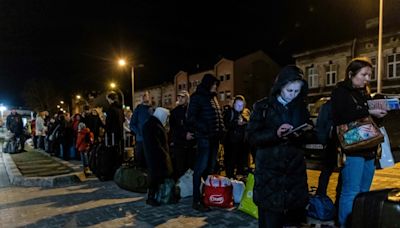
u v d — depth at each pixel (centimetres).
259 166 284
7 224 466
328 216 409
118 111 796
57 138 1252
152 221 462
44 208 543
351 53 2742
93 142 871
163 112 558
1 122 3241
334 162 438
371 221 275
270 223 281
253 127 286
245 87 4169
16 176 766
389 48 2491
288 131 261
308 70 3191
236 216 474
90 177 815
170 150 693
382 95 403
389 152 371
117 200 582
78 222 464
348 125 335
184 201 561
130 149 1051
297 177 276
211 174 582
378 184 636
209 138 508
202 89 515
